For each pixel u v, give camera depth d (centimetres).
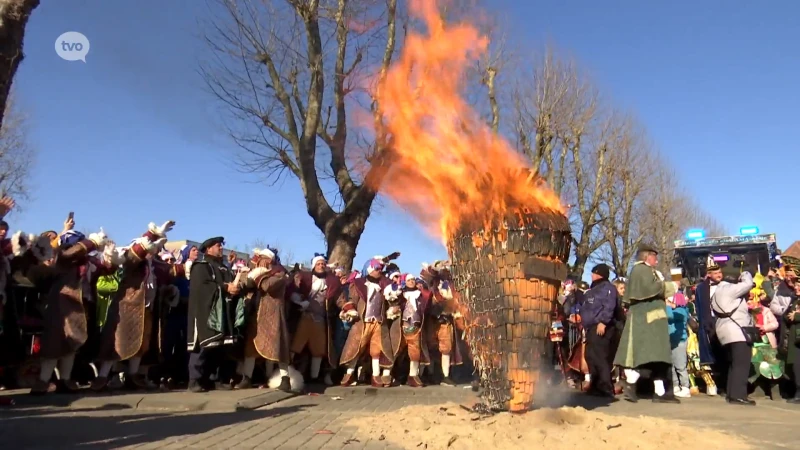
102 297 881
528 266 611
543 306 617
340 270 1180
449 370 1159
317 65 1445
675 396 980
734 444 547
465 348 1212
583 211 2744
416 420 596
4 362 714
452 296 1156
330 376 1121
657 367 916
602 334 966
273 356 905
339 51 1432
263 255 929
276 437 542
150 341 882
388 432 558
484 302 626
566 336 1132
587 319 977
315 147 1485
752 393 1048
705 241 1675
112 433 554
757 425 670
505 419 590
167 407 732
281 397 869
